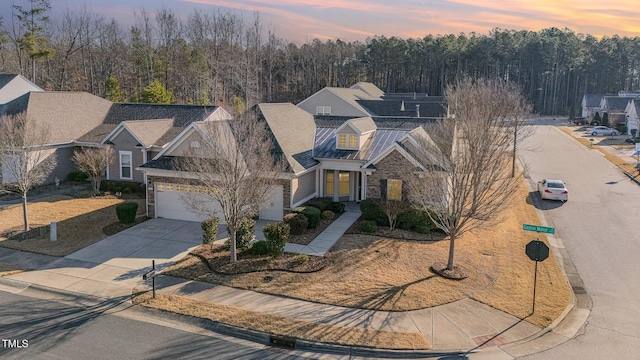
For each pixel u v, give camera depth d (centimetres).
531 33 11981
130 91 7650
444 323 1362
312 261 1795
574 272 1806
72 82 7369
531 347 1248
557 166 4041
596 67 10744
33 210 2523
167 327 1334
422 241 2072
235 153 1747
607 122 7194
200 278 1658
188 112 3525
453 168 1655
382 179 2442
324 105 5184
